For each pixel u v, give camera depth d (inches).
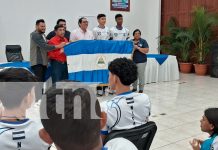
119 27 227.5
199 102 194.7
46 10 269.0
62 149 23.1
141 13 343.0
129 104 60.0
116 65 62.1
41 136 25.2
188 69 331.6
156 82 268.4
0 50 247.3
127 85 62.2
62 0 277.1
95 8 300.4
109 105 59.2
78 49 191.3
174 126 144.9
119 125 59.1
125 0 324.5
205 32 315.3
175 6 351.9
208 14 313.3
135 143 60.1
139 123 61.2
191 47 336.8
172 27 340.5
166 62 272.8
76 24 289.0
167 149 117.3
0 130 39.1
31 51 181.2
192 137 129.9
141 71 212.8
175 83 266.7
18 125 39.5
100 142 24.2
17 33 254.8
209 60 317.4
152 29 356.2
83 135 22.7
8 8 248.1
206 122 79.6
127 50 208.1
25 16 257.6
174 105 186.4
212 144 74.6
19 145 39.0
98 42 198.1
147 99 62.8
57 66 187.6
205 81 279.3
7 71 38.8
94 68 197.8
